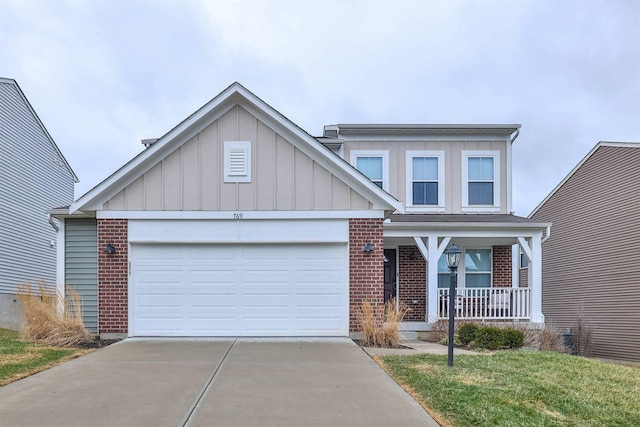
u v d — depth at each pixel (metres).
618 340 15.76
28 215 19.23
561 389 5.81
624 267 15.57
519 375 6.48
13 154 18.05
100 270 9.89
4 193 17.38
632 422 4.78
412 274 14.35
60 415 4.66
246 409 4.89
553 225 20.25
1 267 17.12
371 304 10.05
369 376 6.42
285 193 10.16
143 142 14.55
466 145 14.94
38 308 9.41
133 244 10.02
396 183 14.76
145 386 5.75
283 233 10.12
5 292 17.31
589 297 17.47
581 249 18.08
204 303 10.02
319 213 10.15
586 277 17.69
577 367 7.20
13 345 8.52
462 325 11.16
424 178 14.84
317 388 5.76
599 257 16.94
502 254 14.62
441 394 5.44
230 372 6.57
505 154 14.90
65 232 11.11
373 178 14.77
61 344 8.80
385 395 5.49
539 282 12.78
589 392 5.81
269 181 10.17
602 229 16.81
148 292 9.98
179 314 9.98
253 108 10.20
